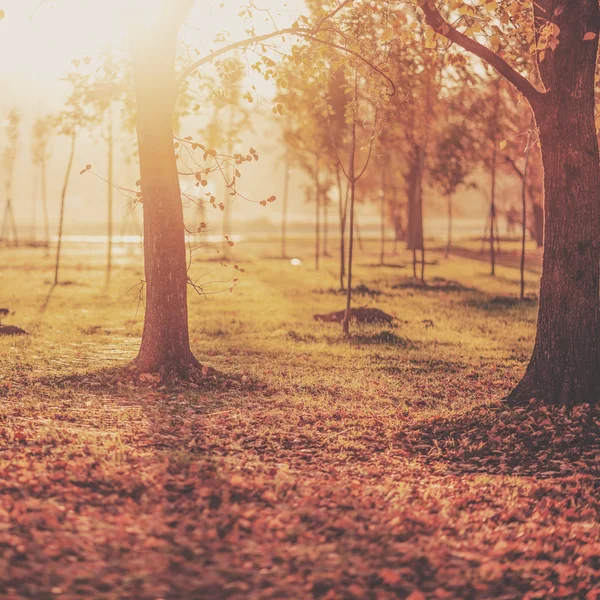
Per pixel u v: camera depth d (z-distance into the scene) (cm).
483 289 3309
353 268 4297
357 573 545
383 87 1468
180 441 950
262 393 1297
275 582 520
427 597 521
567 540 657
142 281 1391
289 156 4728
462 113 4166
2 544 538
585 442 971
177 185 1367
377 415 1153
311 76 1427
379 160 5134
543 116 1073
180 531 596
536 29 1062
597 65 1298
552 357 1110
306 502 704
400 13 1238
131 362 1424
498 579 560
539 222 5541
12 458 793
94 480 720
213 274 3838
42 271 3928
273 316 2380
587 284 1094
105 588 490
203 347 1792
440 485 828
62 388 1255
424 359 1692
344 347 1825
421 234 3475
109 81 1614
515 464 924
